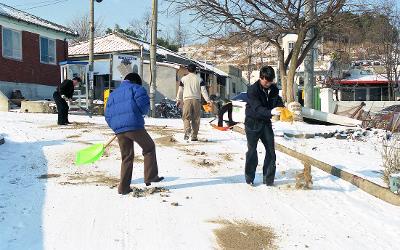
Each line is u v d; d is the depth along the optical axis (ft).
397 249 15.72
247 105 23.24
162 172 25.72
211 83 129.49
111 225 17.16
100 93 98.53
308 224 18.07
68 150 31.14
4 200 19.53
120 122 20.77
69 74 82.07
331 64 138.10
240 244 15.88
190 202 20.30
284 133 41.47
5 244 15.02
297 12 53.36
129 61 72.54
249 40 59.31
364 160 31.01
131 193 21.33
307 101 61.05
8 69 81.66
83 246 15.17
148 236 16.22
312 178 25.43
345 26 55.31
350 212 19.66
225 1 55.26
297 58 56.03
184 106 36.81
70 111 70.18
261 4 53.78
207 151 32.58
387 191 21.47
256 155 23.40
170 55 112.06
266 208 19.92
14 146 32.14
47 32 91.45
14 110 73.72
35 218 17.58
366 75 142.92
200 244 15.71
